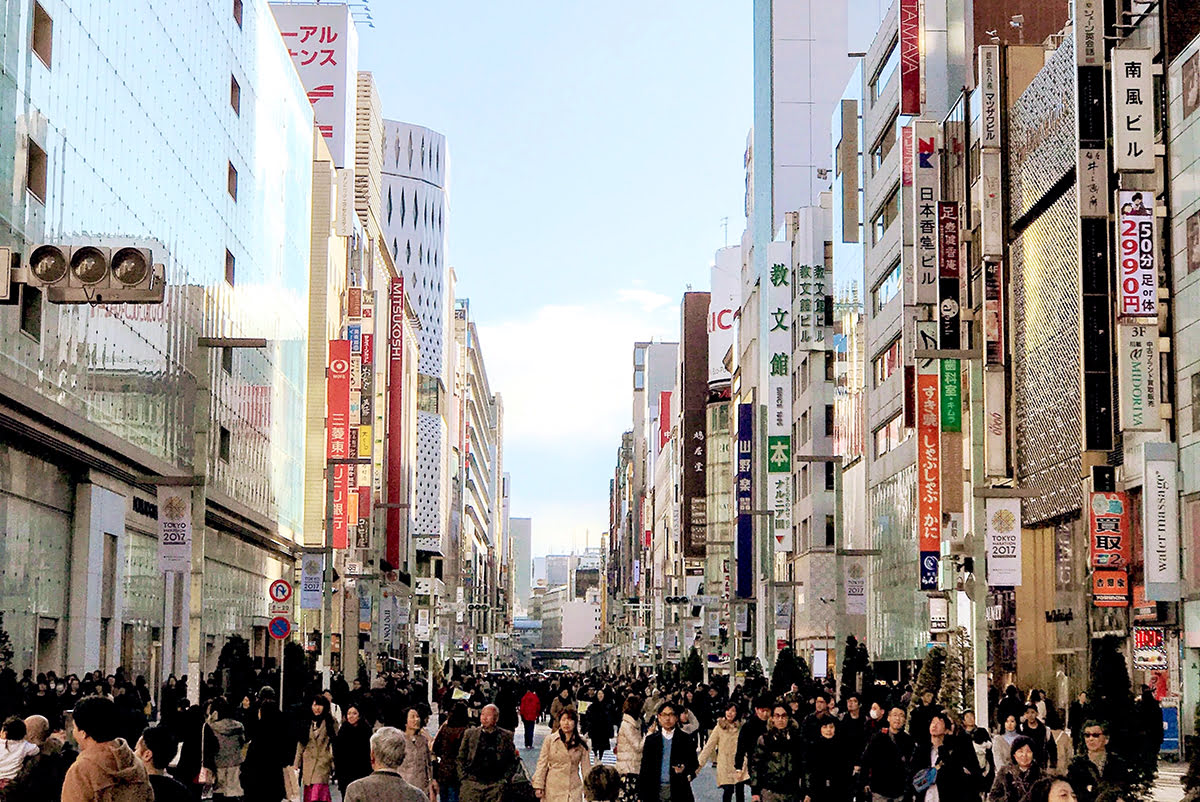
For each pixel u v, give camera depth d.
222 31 68.25
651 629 179.25
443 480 190.88
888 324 70.75
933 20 65.12
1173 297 40.97
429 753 17.81
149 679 56.84
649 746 19.23
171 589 59.03
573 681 75.75
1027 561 52.69
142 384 53.66
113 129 49.75
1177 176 40.84
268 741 18.84
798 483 96.06
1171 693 40.94
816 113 112.88
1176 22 41.09
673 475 167.50
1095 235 41.88
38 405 40.47
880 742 18.12
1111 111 41.84
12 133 39.62
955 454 55.09
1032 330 51.28
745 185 125.69
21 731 13.80
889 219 70.50
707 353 151.00
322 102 111.38
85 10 46.19
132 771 8.51
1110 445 41.62
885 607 71.50
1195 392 39.25
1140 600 42.31
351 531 102.38
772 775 19.59
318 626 98.69
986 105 53.44
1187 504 39.56
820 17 113.38
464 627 190.12
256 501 77.94
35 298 41.34
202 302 64.19
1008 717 21.31
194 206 62.66
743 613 111.00
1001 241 53.38
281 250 85.38
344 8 112.31
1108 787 13.70
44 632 45.31
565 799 17.81
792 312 97.75
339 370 94.44
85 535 47.12
